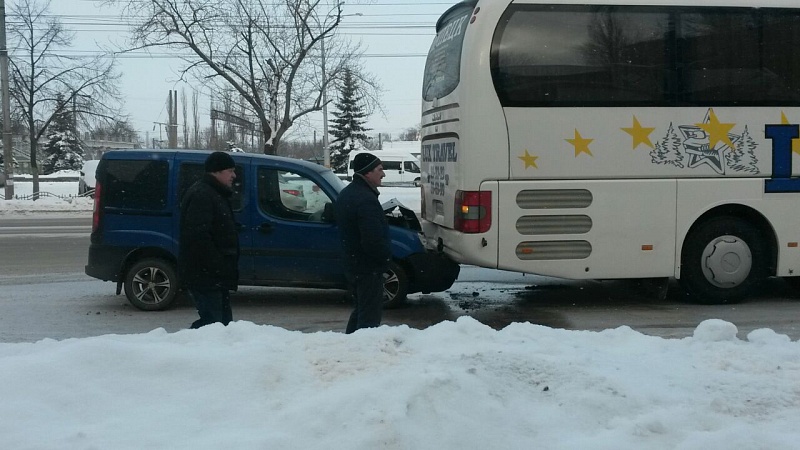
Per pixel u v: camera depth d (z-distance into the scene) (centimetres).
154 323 823
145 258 888
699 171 874
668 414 379
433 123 968
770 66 880
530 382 408
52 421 369
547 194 850
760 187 885
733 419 389
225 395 396
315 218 873
